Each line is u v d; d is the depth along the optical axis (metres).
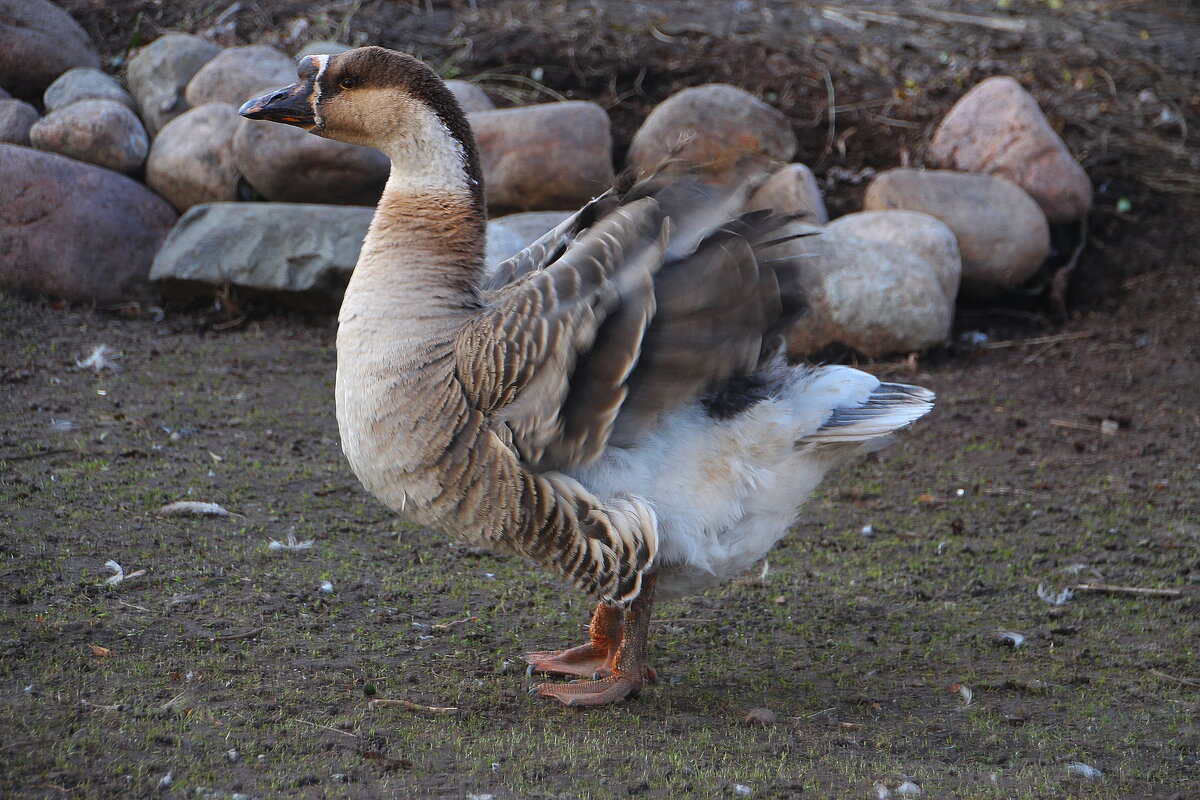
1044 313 13.43
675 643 6.91
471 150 5.93
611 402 5.29
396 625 6.77
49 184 11.88
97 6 15.54
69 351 10.86
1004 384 11.83
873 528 8.82
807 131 14.80
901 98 15.27
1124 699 6.35
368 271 5.77
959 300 13.49
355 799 4.76
